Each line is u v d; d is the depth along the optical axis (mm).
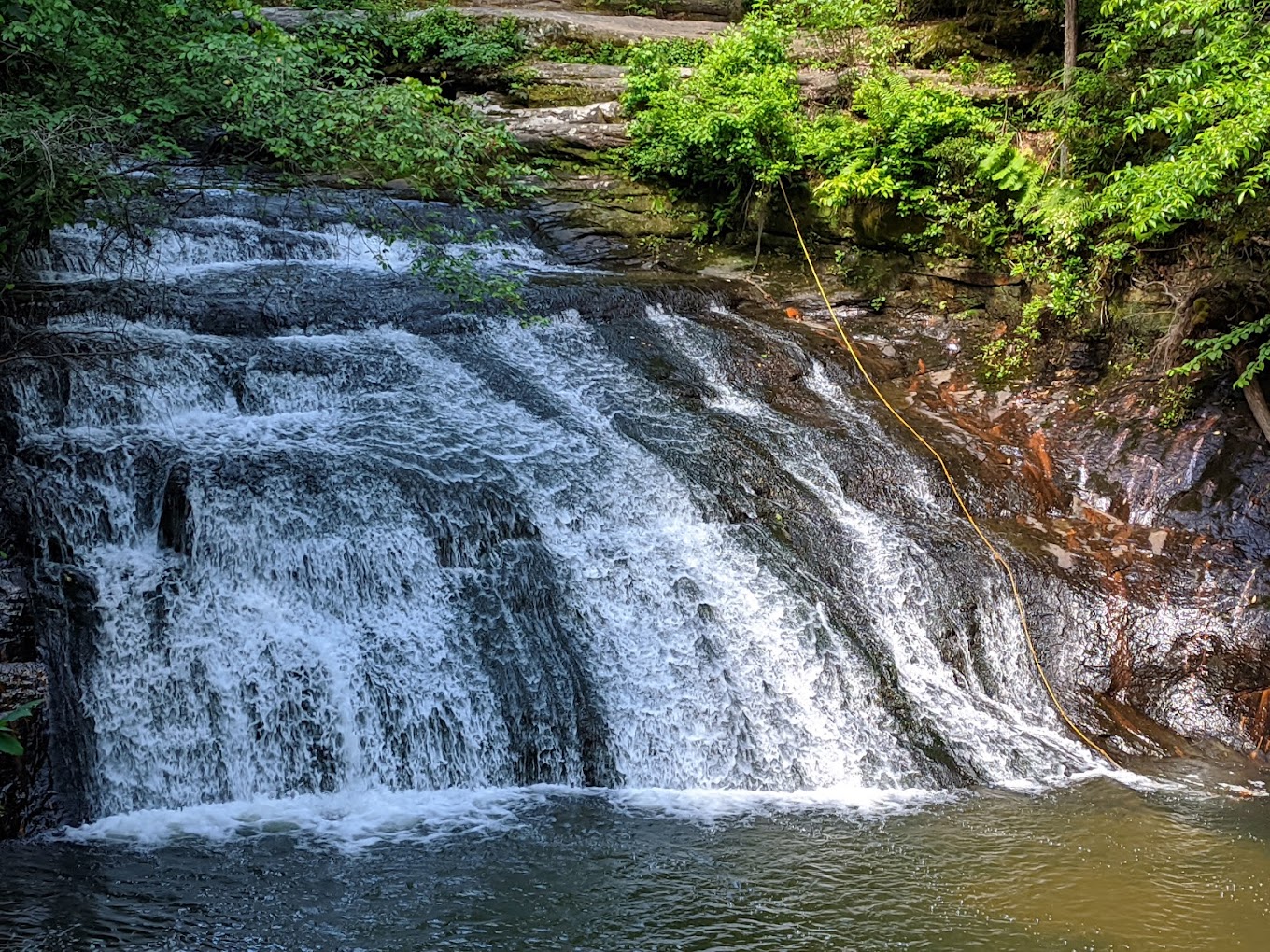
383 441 10195
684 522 10586
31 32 8711
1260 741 9984
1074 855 7656
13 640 7703
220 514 8852
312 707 8453
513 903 6703
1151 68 13852
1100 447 12828
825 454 12117
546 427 11203
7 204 9422
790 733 9164
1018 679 10500
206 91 9914
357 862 7191
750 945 6328
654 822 8047
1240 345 12562
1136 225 12070
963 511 12039
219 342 10789
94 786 7789
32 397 9562
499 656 9000
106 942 6094
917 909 6801
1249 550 11352
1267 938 6594
